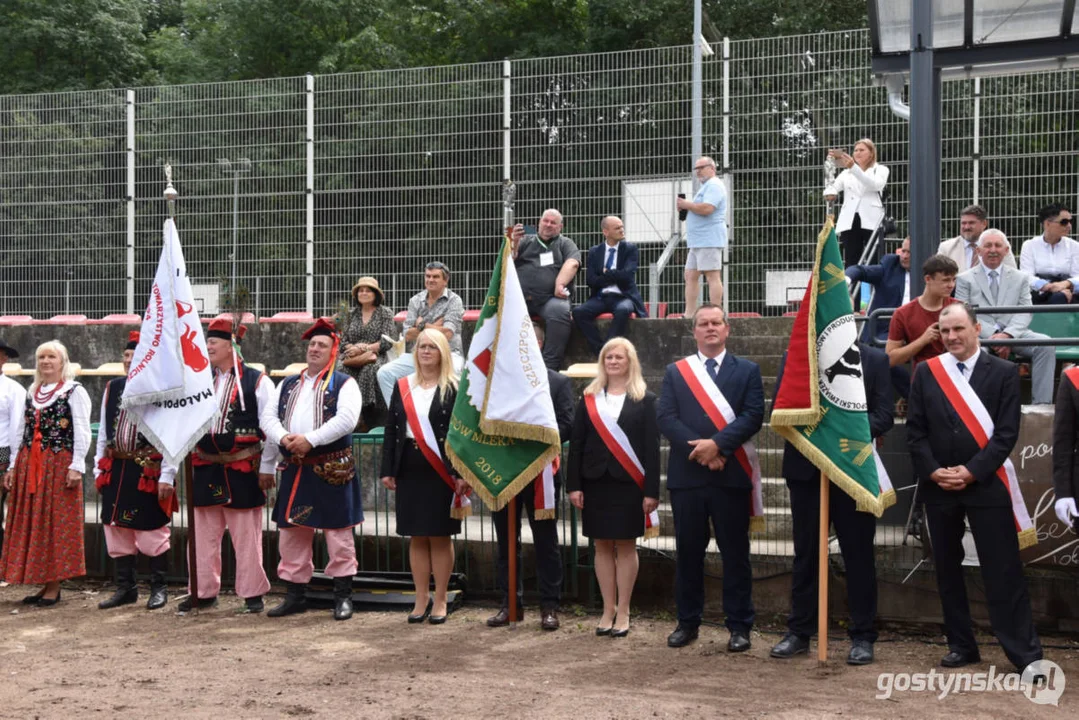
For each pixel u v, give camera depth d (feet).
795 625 23.07
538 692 20.26
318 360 27.32
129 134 47.09
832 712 18.95
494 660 22.77
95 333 44.14
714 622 26.20
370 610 27.94
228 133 46.32
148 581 31.65
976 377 21.79
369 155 44.98
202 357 27.45
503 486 24.99
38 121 47.80
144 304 46.88
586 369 35.22
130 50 93.71
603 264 37.09
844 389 22.17
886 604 25.30
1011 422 21.40
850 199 37.81
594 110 42.88
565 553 28.17
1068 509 21.36
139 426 27.30
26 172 47.75
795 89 40.52
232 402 27.94
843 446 22.02
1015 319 28.58
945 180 39.01
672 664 22.36
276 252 45.78
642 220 42.32
